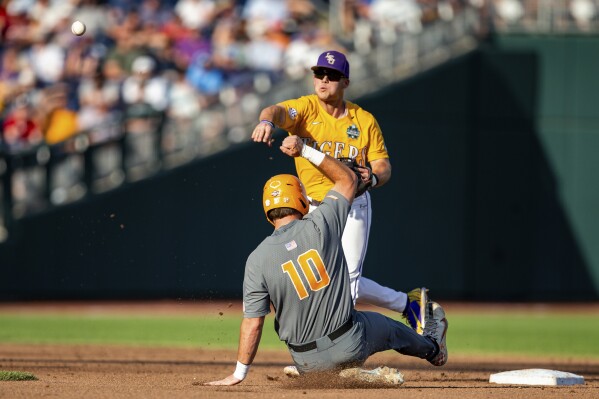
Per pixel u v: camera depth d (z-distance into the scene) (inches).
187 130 2534.5
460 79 2770.7
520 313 2566.4
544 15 2824.8
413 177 2738.7
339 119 917.8
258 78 2591.0
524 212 2817.4
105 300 2504.9
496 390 850.8
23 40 2603.3
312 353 789.9
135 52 2640.3
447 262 2773.1
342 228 795.4
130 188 2487.7
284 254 779.4
